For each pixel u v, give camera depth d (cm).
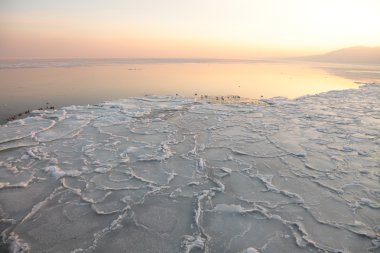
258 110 1138
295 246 396
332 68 4438
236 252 384
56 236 407
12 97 1305
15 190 520
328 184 557
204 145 758
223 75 2616
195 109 1139
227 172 605
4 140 748
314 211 474
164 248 388
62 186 539
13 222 434
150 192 526
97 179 569
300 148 736
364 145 749
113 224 434
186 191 532
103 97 1392
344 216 460
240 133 855
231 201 502
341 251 384
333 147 740
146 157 672
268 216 461
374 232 421
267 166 637
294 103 1268
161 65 4119
